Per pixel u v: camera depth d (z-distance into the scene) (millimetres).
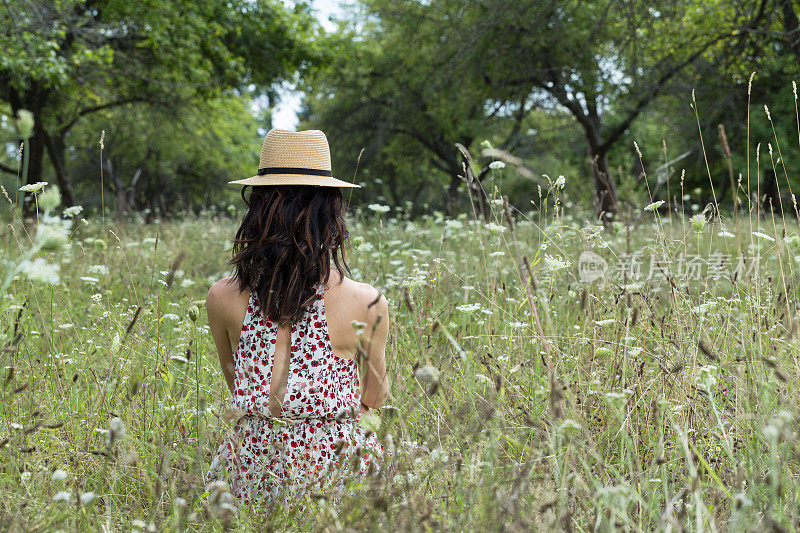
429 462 2146
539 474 2127
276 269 2238
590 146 17844
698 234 3621
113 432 2098
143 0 15516
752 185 17609
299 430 2301
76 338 3760
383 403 2492
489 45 15898
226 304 2393
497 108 22109
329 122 28547
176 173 35406
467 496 1865
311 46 19141
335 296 2336
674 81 15500
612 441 2432
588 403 2623
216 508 1885
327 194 2350
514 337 3262
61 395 2916
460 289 4805
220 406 2451
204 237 9219
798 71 16234
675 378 2648
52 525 1840
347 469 2209
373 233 7398
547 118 21391
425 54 21703
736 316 3094
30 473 2188
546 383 2711
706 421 2504
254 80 19453
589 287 4027
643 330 3227
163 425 2717
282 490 2145
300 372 2307
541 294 3006
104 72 16219
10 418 2664
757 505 1991
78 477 2357
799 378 2498
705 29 14617
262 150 2396
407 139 29266
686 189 22281
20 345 3207
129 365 3164
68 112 19344
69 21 13461
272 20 18594
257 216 2303
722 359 2740
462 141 27812
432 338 3586
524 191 21844
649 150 23812
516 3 14836
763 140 17609
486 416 2055
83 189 36562
